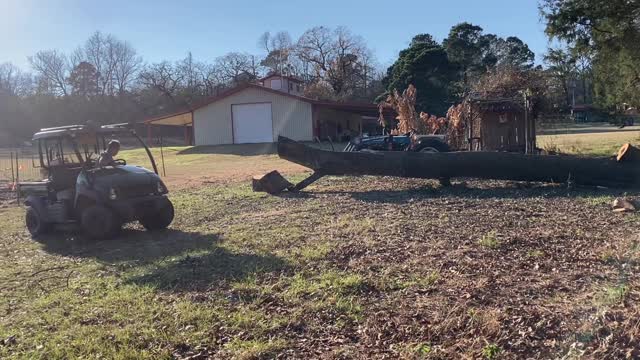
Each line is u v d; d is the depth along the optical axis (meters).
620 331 4.26
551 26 21.55
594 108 30.48
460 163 13.58
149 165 28.03
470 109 19.47
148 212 10.23
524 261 6.63
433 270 6.41
